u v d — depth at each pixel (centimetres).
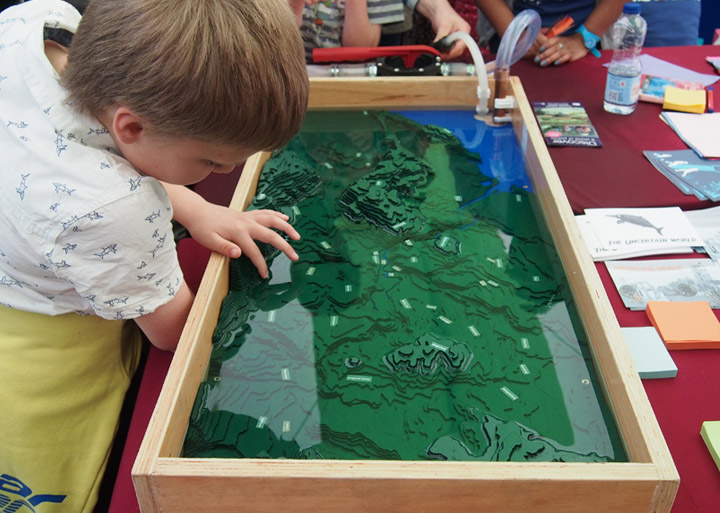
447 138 125
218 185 117
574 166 119
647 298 90
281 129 66
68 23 81
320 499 59
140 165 70
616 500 59
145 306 76
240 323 85
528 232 101
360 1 156
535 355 79
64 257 69
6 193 69
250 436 69
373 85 133
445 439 67
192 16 58
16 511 88
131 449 74
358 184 109
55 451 84
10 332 82
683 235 100
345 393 74
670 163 118
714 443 69
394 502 59
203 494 59
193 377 73
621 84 133
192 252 101
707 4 226
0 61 73
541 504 59
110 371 89
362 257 96
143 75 59
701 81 147
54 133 68
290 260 96
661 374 79
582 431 69
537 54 162
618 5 162
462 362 78
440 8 163
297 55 65
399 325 84
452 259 95
